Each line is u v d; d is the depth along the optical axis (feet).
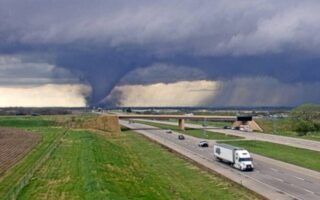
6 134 611.47
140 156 425.28
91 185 222.48
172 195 240.73
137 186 250.16
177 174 318.65
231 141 565.94
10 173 293.23
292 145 504.43
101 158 353.92
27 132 648.79
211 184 274.77
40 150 424.05
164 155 431.43
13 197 203.82
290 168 335.26
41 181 248.52
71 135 581.53
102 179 243.19
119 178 267.80
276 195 235.20
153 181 281.95
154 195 231.09
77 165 305.53
